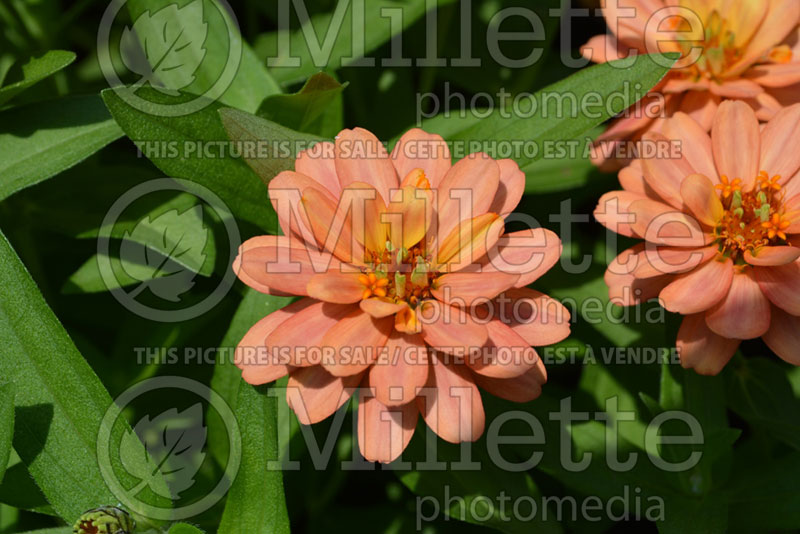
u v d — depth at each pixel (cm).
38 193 33
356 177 28
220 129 30
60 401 28
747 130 30
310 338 27
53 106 32
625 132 32
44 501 29
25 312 29
